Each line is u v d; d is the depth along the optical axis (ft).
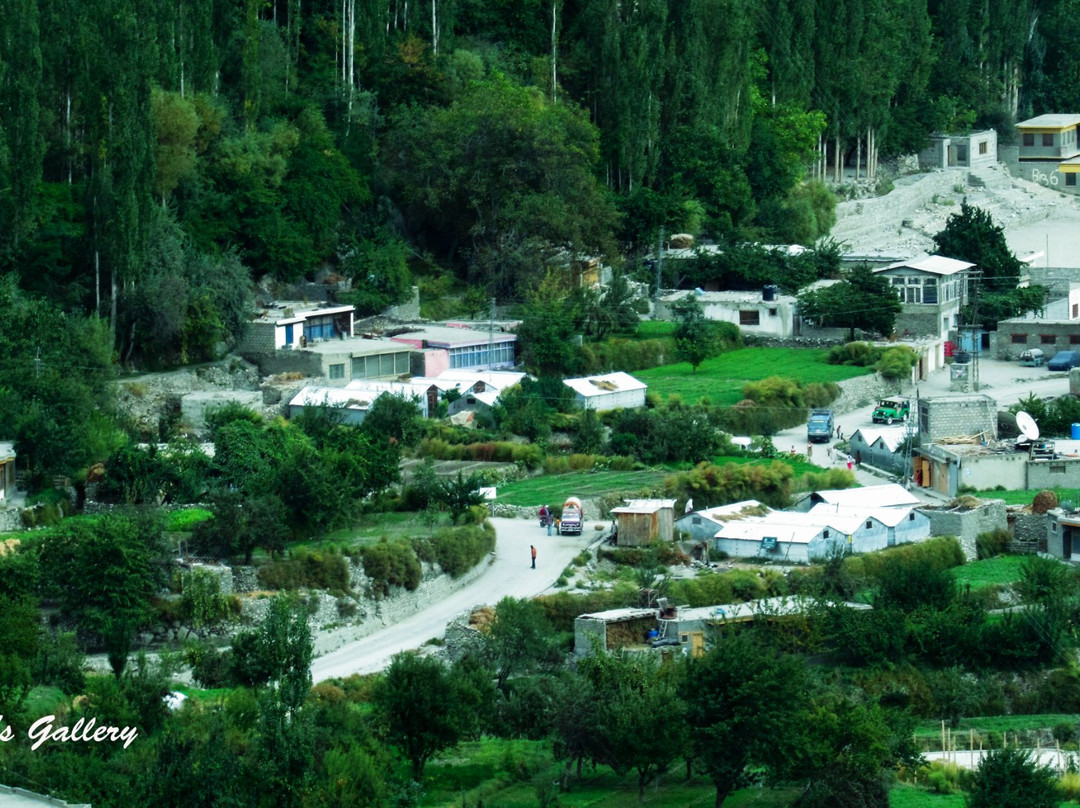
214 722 568.00
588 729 594.24
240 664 633.20
